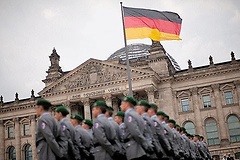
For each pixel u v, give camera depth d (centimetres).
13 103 11738
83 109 10825
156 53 10344
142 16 4969
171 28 5059
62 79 10206
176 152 2302
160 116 2420
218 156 9431
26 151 11519
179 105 10031
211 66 9794
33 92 11762
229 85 9631
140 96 10181
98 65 9994
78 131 2056
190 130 9838
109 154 1762
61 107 1992
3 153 11662
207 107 9756
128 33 4925
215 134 9638
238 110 9450
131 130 1745
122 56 13512
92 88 9862
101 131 1762
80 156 1978
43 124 1631
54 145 1602
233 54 9731
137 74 9519
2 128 11819
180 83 10069
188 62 10162
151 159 1811
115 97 9900
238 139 9388
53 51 11544
